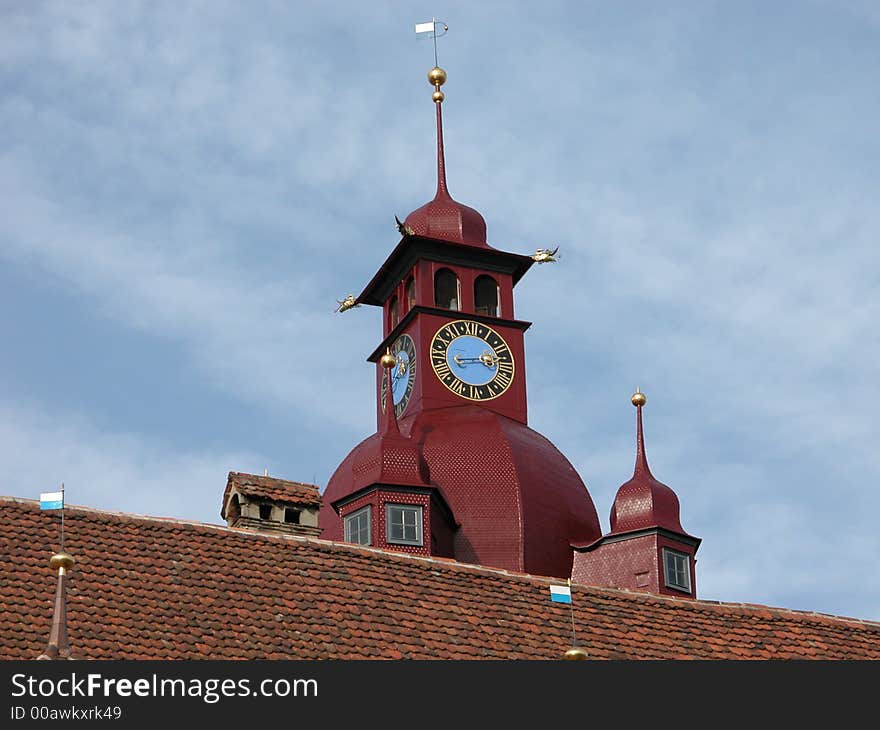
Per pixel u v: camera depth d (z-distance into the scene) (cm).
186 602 4944
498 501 8938
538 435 9500
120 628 4759
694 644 5431
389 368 8919
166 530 5209
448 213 10038
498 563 8825
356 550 5366
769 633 5591
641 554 8800
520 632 5234
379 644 4991
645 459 9075
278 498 5941
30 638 4609
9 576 4819
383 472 8538
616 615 5466
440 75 10538
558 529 9012
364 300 10250
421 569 5384
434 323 9688
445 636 5112
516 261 9969
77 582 4878
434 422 9338
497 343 9731
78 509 5169
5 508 5084
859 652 5606
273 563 5209
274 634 4912
